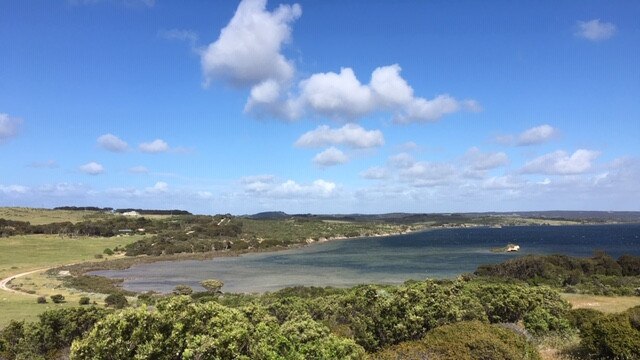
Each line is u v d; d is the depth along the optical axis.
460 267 97.69
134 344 10.52
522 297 27.25
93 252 134.62
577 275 68.81
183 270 106.31
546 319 22.94
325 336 15.30
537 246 153.12
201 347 10.53
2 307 53.00
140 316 10.73
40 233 158.88
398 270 95.00
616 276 70.38
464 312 23.30
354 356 14.06
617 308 38.84
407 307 20.00
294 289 57.69
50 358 21.17
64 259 121.75
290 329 15.53
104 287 78.56
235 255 143.88
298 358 12.66
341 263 113.31
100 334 10.53
